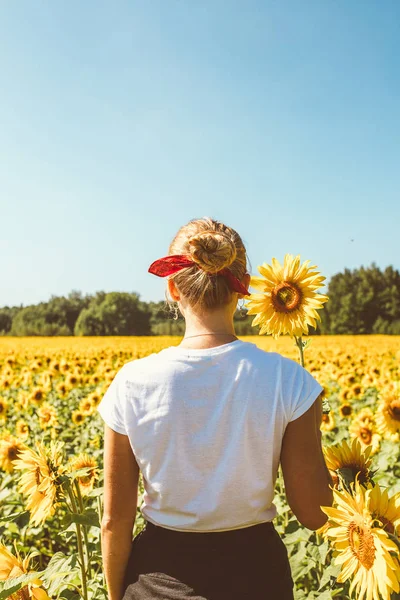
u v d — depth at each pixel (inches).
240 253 69.8
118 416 64.3
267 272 125.7
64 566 88.6
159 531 62.7
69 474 88.1
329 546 108.2
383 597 58.2
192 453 60.6
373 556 61.0
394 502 63.6
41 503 90.0
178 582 59.7
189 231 69.1
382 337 1654.8
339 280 2659.9
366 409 236.7
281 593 61.0
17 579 68.1
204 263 63.7
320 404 64.2
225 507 60.2
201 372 62.3
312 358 610.2
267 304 125.3
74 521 83.2
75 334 2704.2
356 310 2517.2
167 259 66.0
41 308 3002.0
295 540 121.1
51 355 781.3
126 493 64.5
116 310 2714.1
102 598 97.0
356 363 583.5
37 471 94.5
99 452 226.7
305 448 61.5
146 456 62.4
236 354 63.3
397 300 2517.2
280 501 154.9
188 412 61.1
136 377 64.1
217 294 65.4
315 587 134.3
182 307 68.1
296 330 123.9
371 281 2581.2
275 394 61.2
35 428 308.0
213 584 59.0
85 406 331.9
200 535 60.9
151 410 62.1
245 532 61.4
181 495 60.9
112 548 64.8
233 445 60.2
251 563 60.0
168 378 62.3
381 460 202.5
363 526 62.2
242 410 60.6
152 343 1521.9
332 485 64.6
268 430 60.6
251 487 60.6
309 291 123.7
